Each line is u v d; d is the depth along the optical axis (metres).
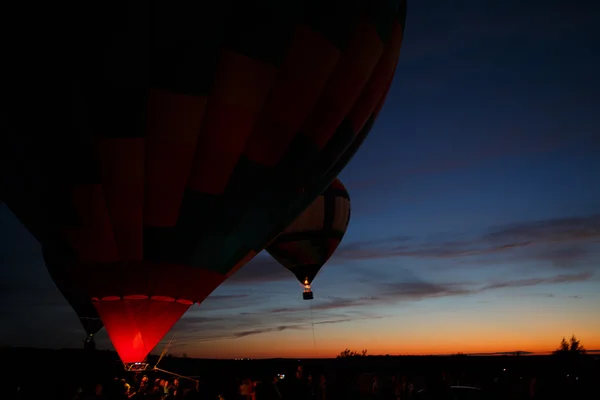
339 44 8.25
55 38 6.64
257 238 8.87
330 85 8.46
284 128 8.16
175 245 8.23
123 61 6.84
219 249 8.55
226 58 7.32
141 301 8.46
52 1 6.50
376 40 8.91
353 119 9.28
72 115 7.06
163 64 7.00
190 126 7.44
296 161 8.57
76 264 8.28
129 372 8.88
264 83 7.68
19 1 6.50
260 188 8.39
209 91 7.38
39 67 6.77
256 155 8.15
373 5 8.80
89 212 7.75
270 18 7.41
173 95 7.17
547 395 9.50
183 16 6.87
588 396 9.41
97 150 7.31
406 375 10.95
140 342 8.66
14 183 7.73
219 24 7.12
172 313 8.69
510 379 9.37
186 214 8.10
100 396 6.74
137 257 8.24
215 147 7.77
